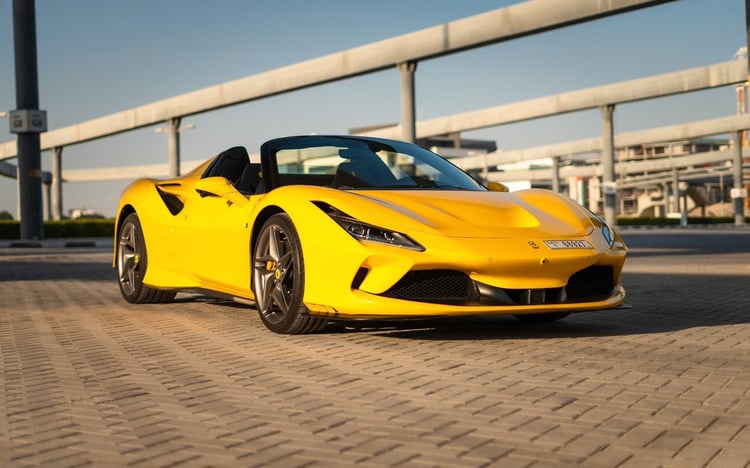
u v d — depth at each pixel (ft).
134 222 17.97
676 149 452.76
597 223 13.20
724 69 107.65
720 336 12.37
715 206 417.49
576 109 129.39
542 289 11.96
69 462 6.23
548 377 9.34
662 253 39.58
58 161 171.12
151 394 8.66
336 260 11.97
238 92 97.50
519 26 61.67
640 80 119.65
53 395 8.66
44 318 15.38
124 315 15.79
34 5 61.77
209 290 15.65
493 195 13.66
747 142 404.16
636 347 11.41
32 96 62.44
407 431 7.04
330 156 14.82
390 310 11.62
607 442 6.67
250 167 15.62
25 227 63.98
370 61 73.92
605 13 56.90
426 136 161.89
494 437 6.84
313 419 7.50
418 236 11.73
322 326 12.73
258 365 10.28
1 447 6.68
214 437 6.91
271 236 13.21
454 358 10.63
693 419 7.41
